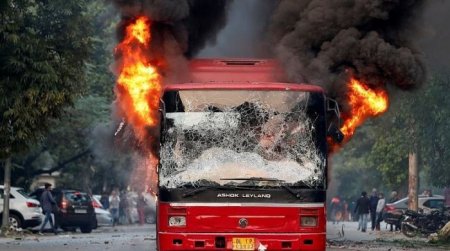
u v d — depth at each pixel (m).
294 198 16.69
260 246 16.56
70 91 23.97
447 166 39.12
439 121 36.47
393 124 41.56
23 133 23.12
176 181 16.75
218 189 16.69
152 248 25.11
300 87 17.22
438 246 27.80
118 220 50.88
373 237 33.72
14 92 23.08
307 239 16.61
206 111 17.02
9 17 23.05
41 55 23.41
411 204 41.81
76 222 38.25
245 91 17.12
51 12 24.39
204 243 16.61
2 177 47.31
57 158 50.06
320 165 16.89
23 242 28.66
